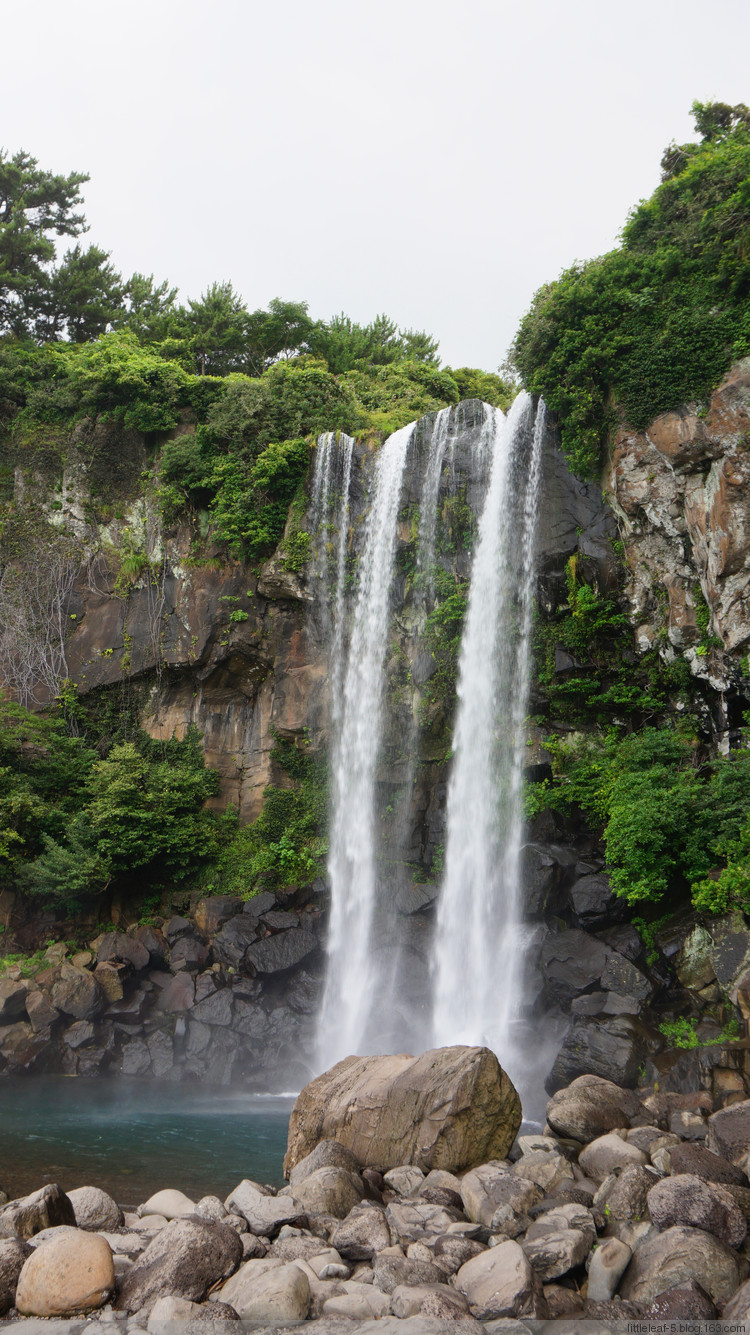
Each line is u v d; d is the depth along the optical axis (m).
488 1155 9.30
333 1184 8.29
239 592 26.56
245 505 26.50
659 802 16.23
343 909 23.83
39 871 22.22
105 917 23.98
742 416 18.44
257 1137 13.38
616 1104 10.94
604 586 22.06
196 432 28.16
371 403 34.38
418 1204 8.12
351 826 24.66
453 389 36.78
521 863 20.03
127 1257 7.04
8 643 27.09
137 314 40.00
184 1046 19.23
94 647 27.41
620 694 21.77
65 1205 7.77
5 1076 17.97
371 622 25.59
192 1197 10.03
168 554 27.64
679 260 20.62
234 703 27.28
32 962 21.38
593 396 21.94
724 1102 11.86
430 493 25.33
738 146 21.61
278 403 27.70
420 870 23.05
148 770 25.42
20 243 36.88
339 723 25.66
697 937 15.38
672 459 19.62
